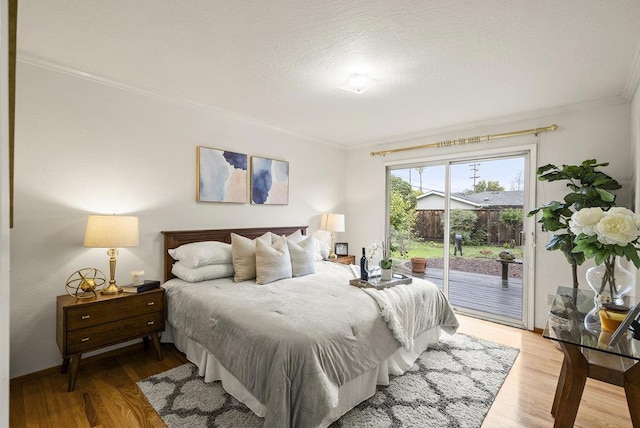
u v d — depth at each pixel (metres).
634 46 2.05
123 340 2.39
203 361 2.28
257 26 1.90
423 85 2.72
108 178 2.68
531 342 3.05
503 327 3.48
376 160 4.82
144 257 2.90
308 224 4.56
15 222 2.25
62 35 2.01
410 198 4.52
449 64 2.34
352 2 1.67
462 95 2.94
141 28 1.94
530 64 2.32
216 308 2.15
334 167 4.98
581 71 2.42
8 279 0.43
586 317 1.73
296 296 2.32
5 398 0.43
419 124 3.89
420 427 1.80
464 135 3.93
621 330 1.40
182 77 2.62
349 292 2.43
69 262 2.48
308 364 1.58
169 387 2.16
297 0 1.66
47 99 2.37
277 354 1.60
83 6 1.73
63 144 2.45
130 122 2.81
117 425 1.80
